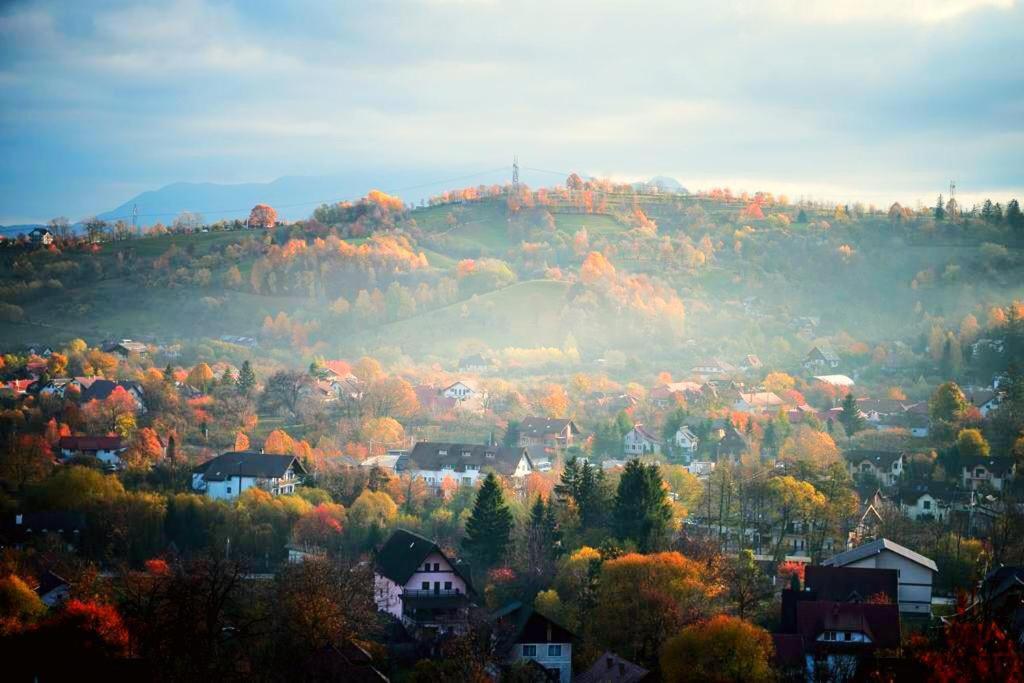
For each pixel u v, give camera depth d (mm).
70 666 184375
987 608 113688
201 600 186125
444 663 193125
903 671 130500
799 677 193250
